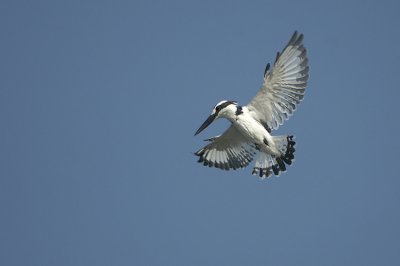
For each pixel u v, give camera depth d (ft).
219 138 55.62
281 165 52.60
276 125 51.49
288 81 49.44
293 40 48.26
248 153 56.18
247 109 52.21
